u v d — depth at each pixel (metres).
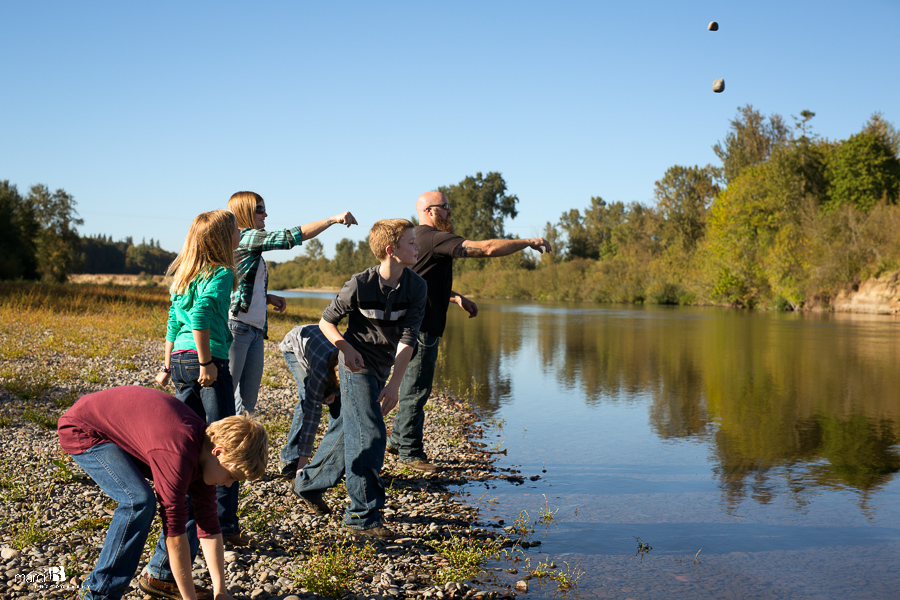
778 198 50.12
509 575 3.59
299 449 4.72
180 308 3.51
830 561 3.86
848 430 7.66
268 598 3.09
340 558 3.44
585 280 74.31
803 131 63.72
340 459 4.13
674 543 4.13
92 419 2.69
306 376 4.62
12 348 9.99
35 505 4.10
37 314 15.62
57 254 71.38
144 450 2.59
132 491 2.60
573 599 3.30
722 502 5.00
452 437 7.04
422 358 5.51
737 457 6.41
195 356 3.47
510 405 9.21
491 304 60.19
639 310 46.69
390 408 4.01
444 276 5.39
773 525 4.49
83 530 3.78
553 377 12.18
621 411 8.82
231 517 3.65
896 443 7.02
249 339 4.48
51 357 9.79
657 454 6.50
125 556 2.60
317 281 126.88
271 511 4.21
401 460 5.77
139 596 3.05
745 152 64.94
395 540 3.98
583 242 97.44
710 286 54.34
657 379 12.00
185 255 3.51
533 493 5.15
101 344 11.52
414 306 4.02
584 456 6.40
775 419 8.34
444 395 9.88
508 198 95.56
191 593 2.66
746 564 3.81
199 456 2.62
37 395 7.11
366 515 3.96
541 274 80.75
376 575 3.45
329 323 3.93
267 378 9.62
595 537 4.21
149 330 14.71
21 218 59.94
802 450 6.69
